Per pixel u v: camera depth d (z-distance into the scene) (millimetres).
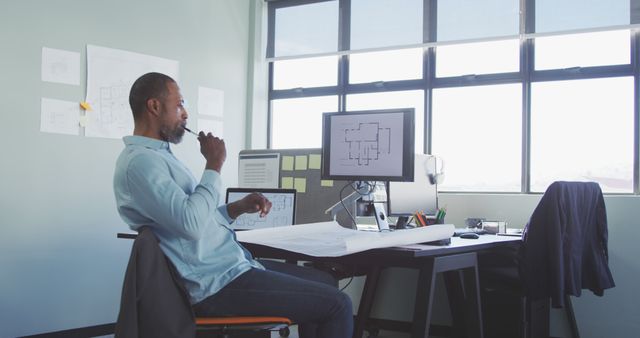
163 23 4027
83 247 3545
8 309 3201
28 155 3299
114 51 3721
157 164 1600
